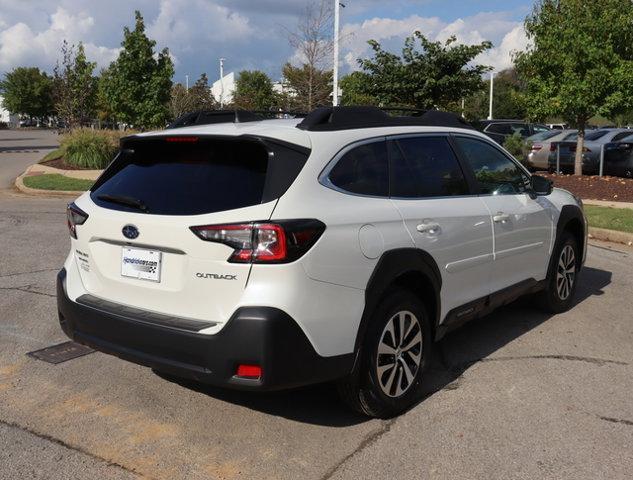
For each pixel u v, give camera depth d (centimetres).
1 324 559
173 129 410
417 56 1870
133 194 379
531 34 1577
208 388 437
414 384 409
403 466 341
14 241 932
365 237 365
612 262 859
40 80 9181
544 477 330
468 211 456
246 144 360
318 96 2462
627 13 1459
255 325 323
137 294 370
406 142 432
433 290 420
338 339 351
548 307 609
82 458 346
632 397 428
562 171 1933
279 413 402
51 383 441
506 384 448
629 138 1730
